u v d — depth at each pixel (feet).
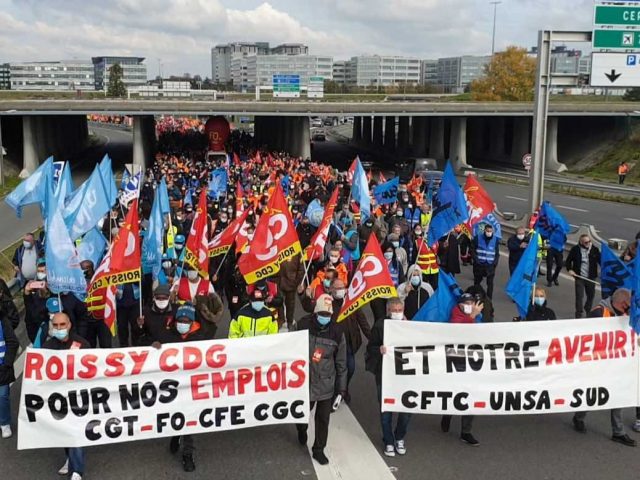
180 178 95.86
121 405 21.85
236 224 38.65
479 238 45.21
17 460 22.65
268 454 23.16
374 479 21.36
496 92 279.49
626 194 119.96
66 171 44.47
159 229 37.40
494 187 138.72
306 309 30.42
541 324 23.72
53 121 195.83
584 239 40.22
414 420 26.25
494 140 216.74
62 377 21.35
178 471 21.91
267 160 128.36
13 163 168.96
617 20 61.11
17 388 28.91
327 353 22.44
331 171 117.60
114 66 439.63
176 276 35.83
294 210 63.26
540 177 67.21
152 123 197.77
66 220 36.32
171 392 22.21
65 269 25.44
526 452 23.30
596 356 24.11
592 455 23.11
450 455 23.06
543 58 64.34
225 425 22.66
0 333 23.34
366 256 25.35
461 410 23.54
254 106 165.89
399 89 496.23
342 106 169.89
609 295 29.22
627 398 24.20
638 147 163.84
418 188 78.18
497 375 23.66
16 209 38.78
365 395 28.71
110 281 27.68
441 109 172.96
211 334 25.86
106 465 22.34
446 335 23.36
